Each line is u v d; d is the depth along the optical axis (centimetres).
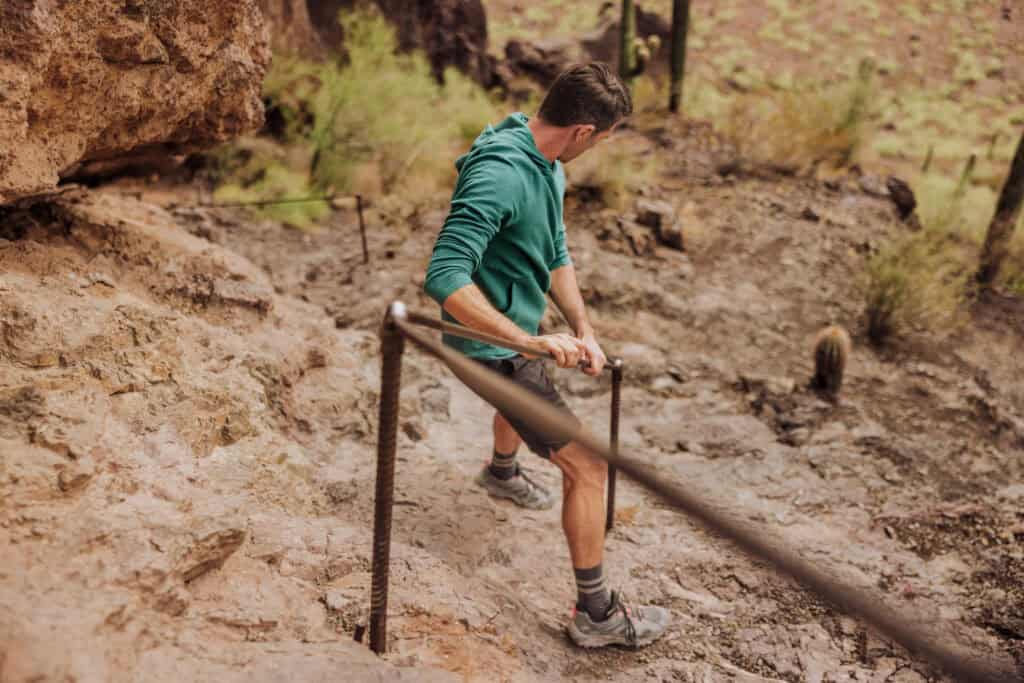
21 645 153
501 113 1199
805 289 794
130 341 286
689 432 498
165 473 236
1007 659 308
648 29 1633
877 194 1052
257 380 321
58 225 340
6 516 188
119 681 159
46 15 258
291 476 288
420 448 378
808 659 291
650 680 258
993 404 606
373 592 199
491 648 232
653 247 821
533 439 251
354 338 491
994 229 892
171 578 191
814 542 389
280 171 841
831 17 2733
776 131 1145
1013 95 2438
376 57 1004
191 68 327
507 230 248
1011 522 423
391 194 880
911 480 479
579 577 263
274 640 196
